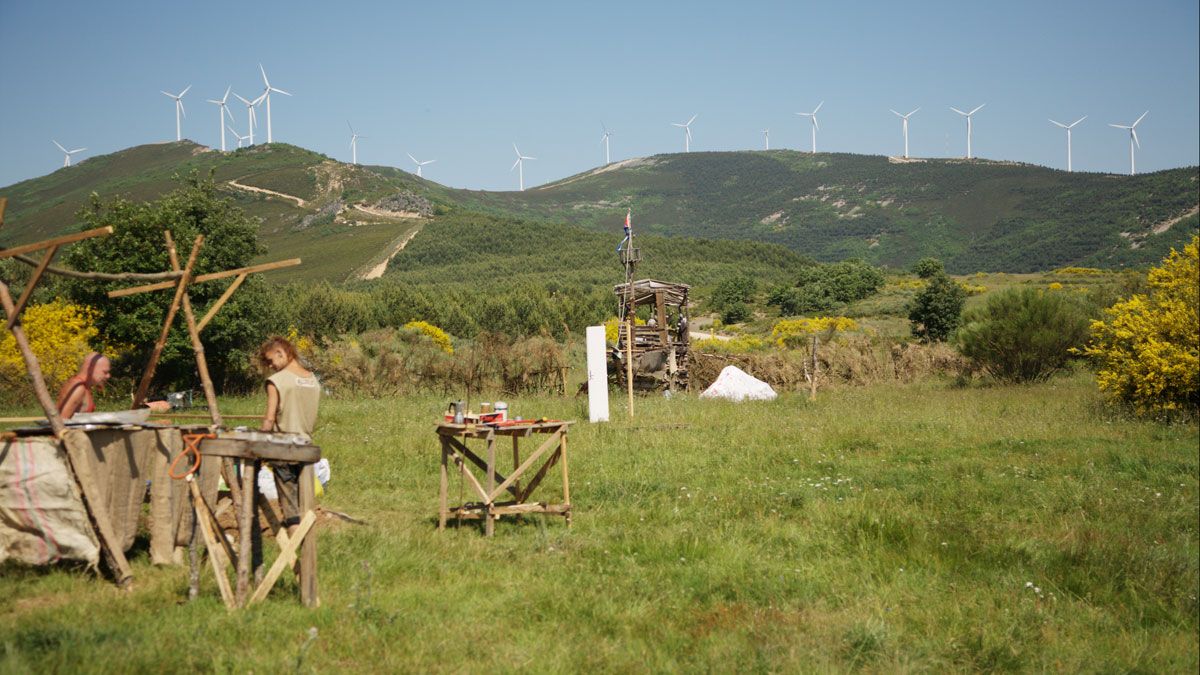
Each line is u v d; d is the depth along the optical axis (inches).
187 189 949.2
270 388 275.3
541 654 207.9
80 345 782.5
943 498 401.1
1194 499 405.7
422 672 192.5
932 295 2416.3
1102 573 294.8
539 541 315.3
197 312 895.1
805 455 518.9
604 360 687.7
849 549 317.4
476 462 351.3
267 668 187.0
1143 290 1176.8
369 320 2097.7
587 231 6353.3
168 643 196.7
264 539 311.9
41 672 173.6
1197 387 661.3
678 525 343.6
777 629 231.8
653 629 230.5
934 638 234.4
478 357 1006.4
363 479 444.8
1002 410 744.3
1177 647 240.1
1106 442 565.6
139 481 277.1
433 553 293.9
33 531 248.2
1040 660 226.4
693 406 792.3
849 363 1119.0
